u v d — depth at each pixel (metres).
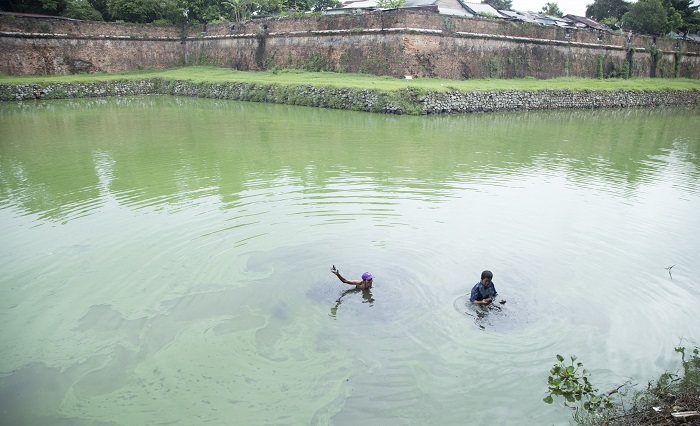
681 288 7.67
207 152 16.78
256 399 5.35
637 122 27.06
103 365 5.96
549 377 5.61
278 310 6.95
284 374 5.71
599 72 39.69
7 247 9.10
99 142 18.64
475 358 5.91
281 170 14.30
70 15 41.66
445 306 6.97
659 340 6.31
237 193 12.09
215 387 5.55
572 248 9.08
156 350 6.20
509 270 8.10
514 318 6.70
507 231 9.82
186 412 5.21
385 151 17.17
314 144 18.23
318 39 35.09
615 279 7.92
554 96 32.28
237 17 42.25
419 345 6.14
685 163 16.66
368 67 32.34
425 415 5.07
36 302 7.31
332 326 6.54
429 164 15.36
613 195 12.51
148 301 7.29
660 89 37.50
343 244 9.05
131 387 5.60
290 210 10.87
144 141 18.81
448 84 29.42
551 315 6.81
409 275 7.86
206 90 35.41
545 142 19.97
